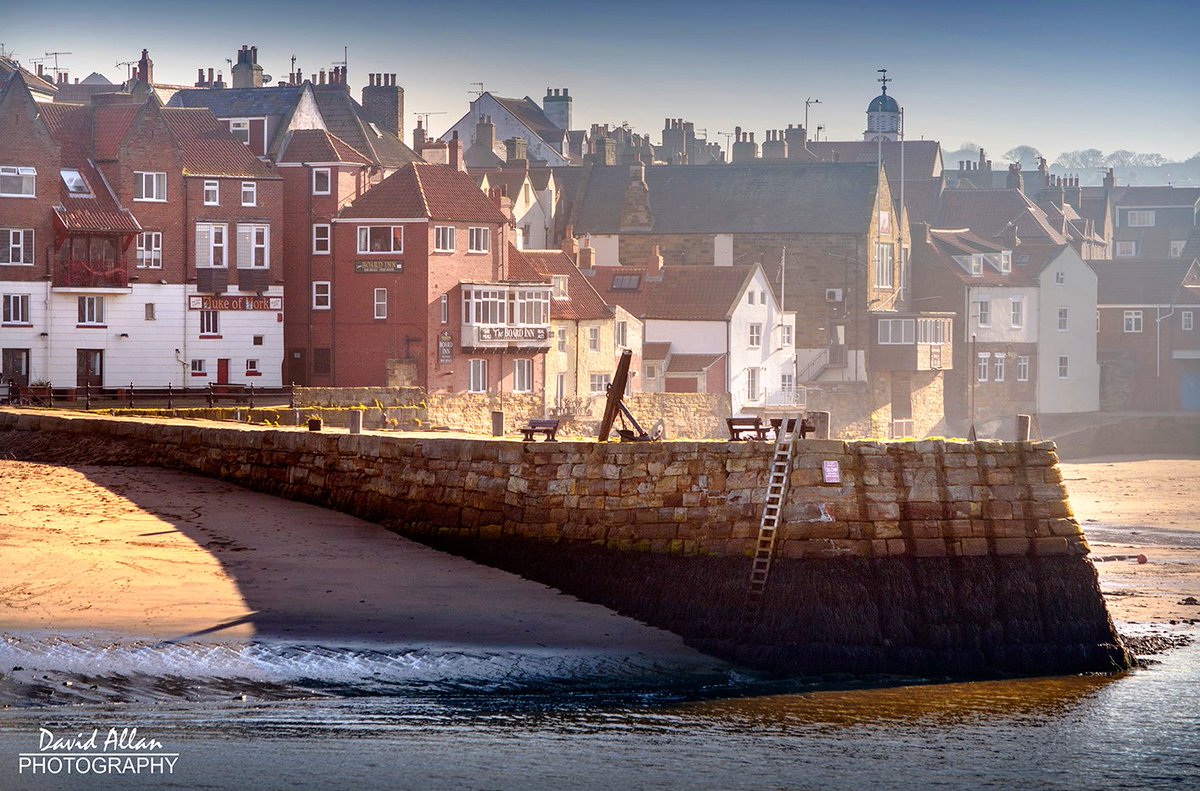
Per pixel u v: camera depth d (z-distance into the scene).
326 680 85.19
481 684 86.31
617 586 100.94
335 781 71.25
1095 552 150.50
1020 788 74.56
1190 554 149.00
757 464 98.12
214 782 70.44
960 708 87.12
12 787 68.44
